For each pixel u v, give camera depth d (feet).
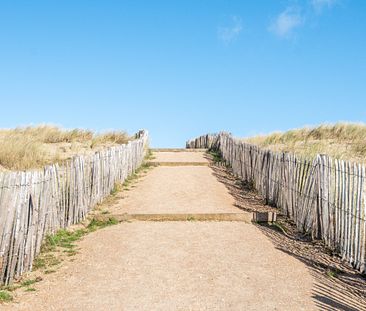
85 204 36.04
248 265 25.44
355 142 62.54
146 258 26.53
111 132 76.59
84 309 19.51
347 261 26.13
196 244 29.48
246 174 51.78
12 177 22.36
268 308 19.60
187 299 20.57
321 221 30.09
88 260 26.21
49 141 68.54
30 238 24.40
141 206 39.63
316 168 31.01
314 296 20.99
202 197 43.73
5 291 21.29
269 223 35.58
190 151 81.56
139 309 19.48
